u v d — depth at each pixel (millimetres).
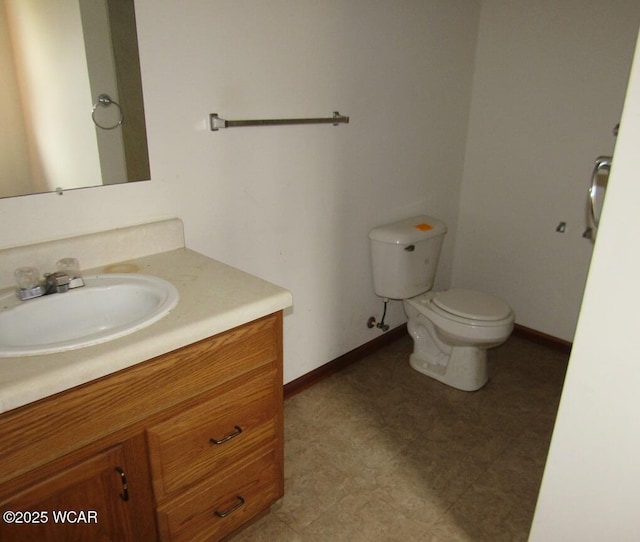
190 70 1562
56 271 1370
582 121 2359
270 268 2023
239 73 1687
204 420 1264
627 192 931
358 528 1619
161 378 1133
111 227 1507
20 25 1221
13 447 946
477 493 1766
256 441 1436
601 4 2189
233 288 1346
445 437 2049
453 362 2375
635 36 2127
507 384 2426
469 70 2635
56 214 1388
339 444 2000
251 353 1315
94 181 1440
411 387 2393
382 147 2309
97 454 1078
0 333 1186
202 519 1372
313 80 1918
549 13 2348
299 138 1948
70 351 1014
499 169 2705
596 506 1155
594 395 1084
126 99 1448
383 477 1831
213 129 1665
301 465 1884
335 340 2455
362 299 2520
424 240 2387
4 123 1248
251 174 1832
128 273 1416
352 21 1979
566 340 2686
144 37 1438
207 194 1721
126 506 1174
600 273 1005
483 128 2715
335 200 2184
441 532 1609
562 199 2510
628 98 896
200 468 1306
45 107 1304
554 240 2588
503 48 2537
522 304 2811
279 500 1713
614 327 1014
